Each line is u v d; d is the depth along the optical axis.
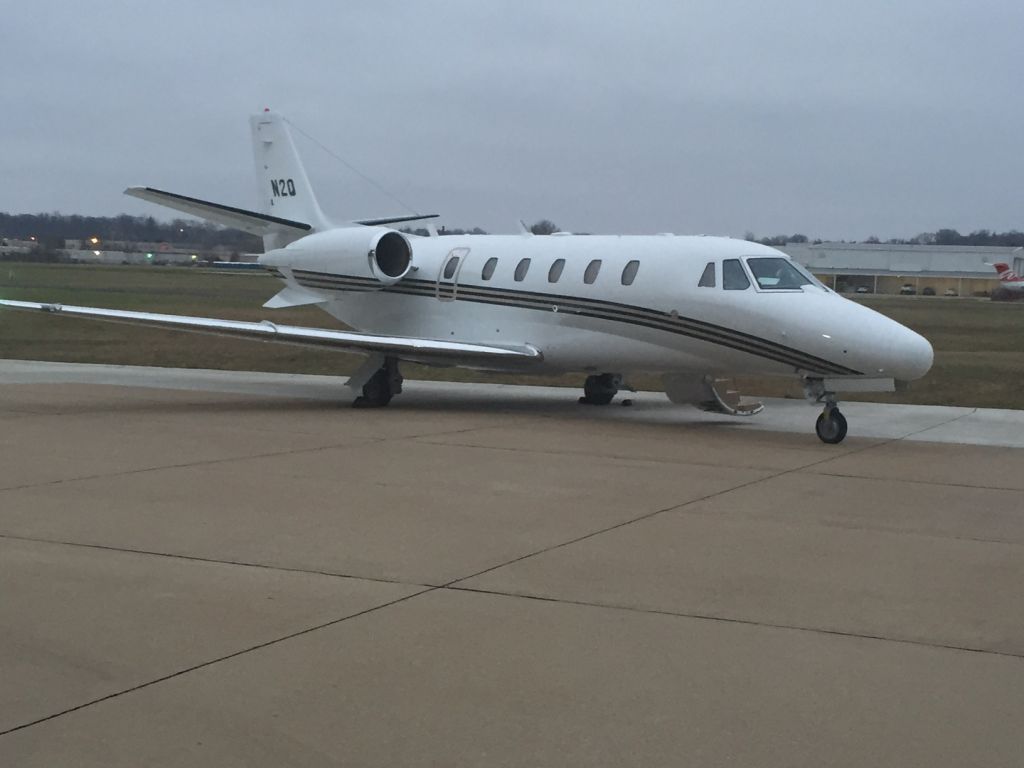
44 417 15.98
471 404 19.50
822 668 5.80
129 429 14.73
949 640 6.29
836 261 120.75
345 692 5.36
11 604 6.66
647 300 16.45
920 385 24.59
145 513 9.26
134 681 5.46
